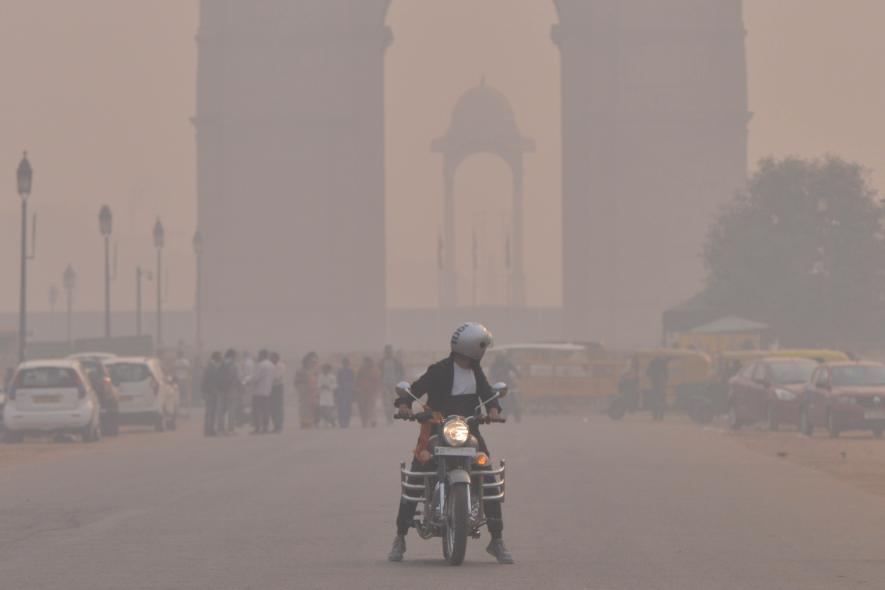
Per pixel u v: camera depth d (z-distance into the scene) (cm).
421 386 3039
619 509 4194
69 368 8344
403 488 3100
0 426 8969
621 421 11281
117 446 8019
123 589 2744
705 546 3362
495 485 3045
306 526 3788
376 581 2814
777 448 7462
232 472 5688
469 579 2836
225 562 3116
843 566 3033
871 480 5462
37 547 3384
